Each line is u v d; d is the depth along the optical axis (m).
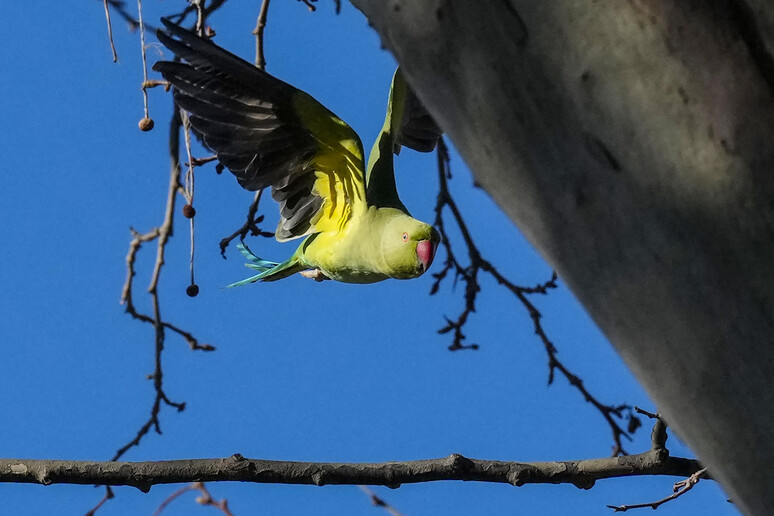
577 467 7.12
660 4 2.51
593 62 2.60
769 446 2.66
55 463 6.87
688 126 2.52
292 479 7.00
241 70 8.59
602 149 2.65
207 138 8.61
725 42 2.47
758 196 2.48
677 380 2.78
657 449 7.03
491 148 2.93
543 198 2.85
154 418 8.93
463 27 2.82
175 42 8.12
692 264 2.59
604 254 2.76
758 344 2.55
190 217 8.56
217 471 6.94
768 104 2.47
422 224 8.70
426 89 3.09
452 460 7.11
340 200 9.47
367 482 7.07
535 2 2.64
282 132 9.11
